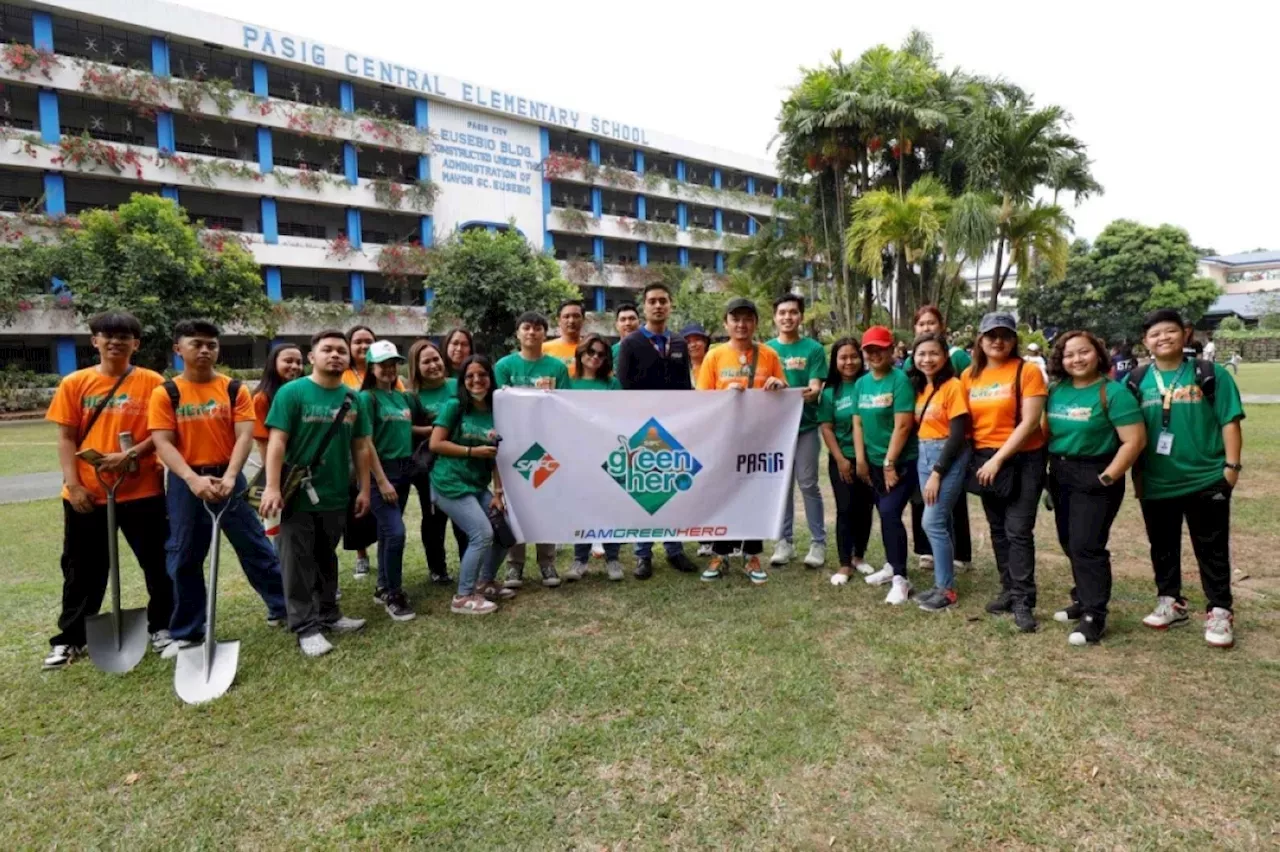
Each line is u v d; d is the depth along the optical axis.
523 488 4.75
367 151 30.64
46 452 13.40
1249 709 2.96
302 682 3.44
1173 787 2.47
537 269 26.00
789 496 5.00
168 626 4.09
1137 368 4.00
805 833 2.30
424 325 30.73
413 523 7.26
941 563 4.25
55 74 22.56
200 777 2.67
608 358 5.23
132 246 19.69
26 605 4.73
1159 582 3.89
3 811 2.50
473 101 32.25
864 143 17.56
